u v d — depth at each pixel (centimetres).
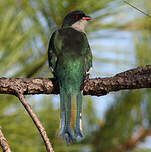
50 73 1198
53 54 1170
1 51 1145
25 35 1170
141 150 1298
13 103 1148
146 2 1264
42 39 1211
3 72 1145
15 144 1130
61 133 973
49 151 829
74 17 1236
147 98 1312
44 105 1190
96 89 1037
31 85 996
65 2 1220
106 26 1248
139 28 1286
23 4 1192
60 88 1109
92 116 1320
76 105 1074
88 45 1215
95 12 1231
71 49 1177
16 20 1173
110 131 1310
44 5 1207
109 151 1309
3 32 1154
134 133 1312
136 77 1002
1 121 1123
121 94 1322
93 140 1308
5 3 1180
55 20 1223
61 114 1061
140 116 1314
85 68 1173
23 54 1179
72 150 1266
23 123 1141
